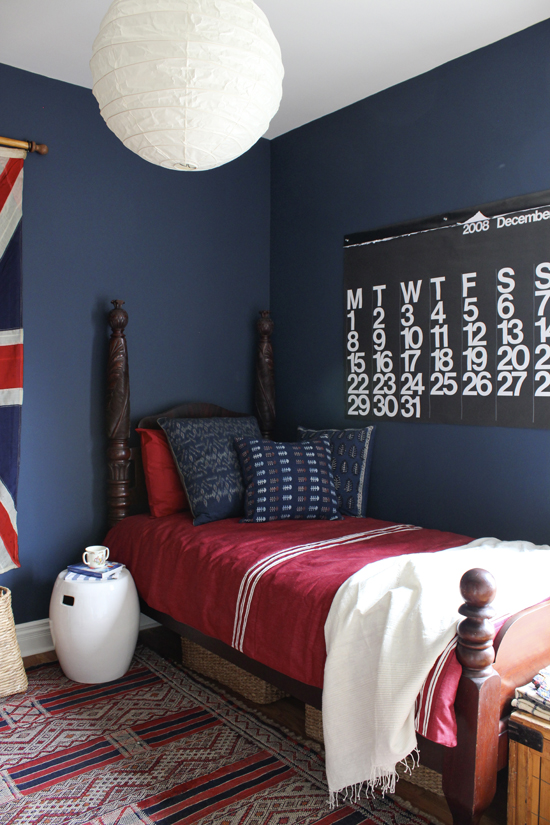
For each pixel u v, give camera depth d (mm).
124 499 3033
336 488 3016
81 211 3012
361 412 3186
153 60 1331
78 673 2547
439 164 2803
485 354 2631
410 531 2623
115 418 2980
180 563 2492
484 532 2650
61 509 2984
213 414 3436
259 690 2391
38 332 2898
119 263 3141
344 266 3254
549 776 1503
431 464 2857
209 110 1408
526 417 2490
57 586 2590
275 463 2850
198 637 2398
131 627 2615
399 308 2980
